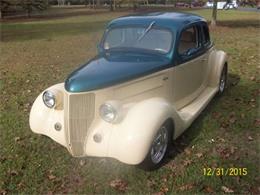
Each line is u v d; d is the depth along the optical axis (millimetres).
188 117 5340
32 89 8445
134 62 4859
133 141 4043
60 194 4113
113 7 58469
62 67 11102
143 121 4148
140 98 4754
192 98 6168
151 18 5633
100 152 4219
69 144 4363
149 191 4133
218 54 7117
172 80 5277
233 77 8789
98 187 4234
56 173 4543
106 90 4289
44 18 38812
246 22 27375
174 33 5242
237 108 6613
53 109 4762
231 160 4773
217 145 5188
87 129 4324
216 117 6188
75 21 32812
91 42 17391
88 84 4191
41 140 5465
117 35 5594
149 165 4348
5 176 4488
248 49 13273
